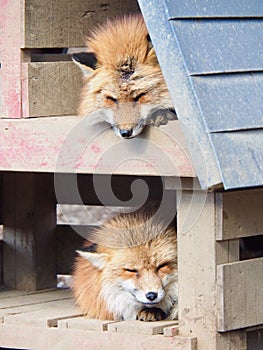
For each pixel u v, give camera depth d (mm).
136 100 8836
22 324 8859
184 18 7758
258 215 8312
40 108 8789
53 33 9016
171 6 7707
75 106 9211
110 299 8836
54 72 8938
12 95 8719
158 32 7711
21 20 8664
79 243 11352
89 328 8547
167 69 7688
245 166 7605
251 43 8156
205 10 7945
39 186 11289
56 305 9812
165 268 8758
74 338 8539
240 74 7953
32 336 8758
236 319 8086
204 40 7812
